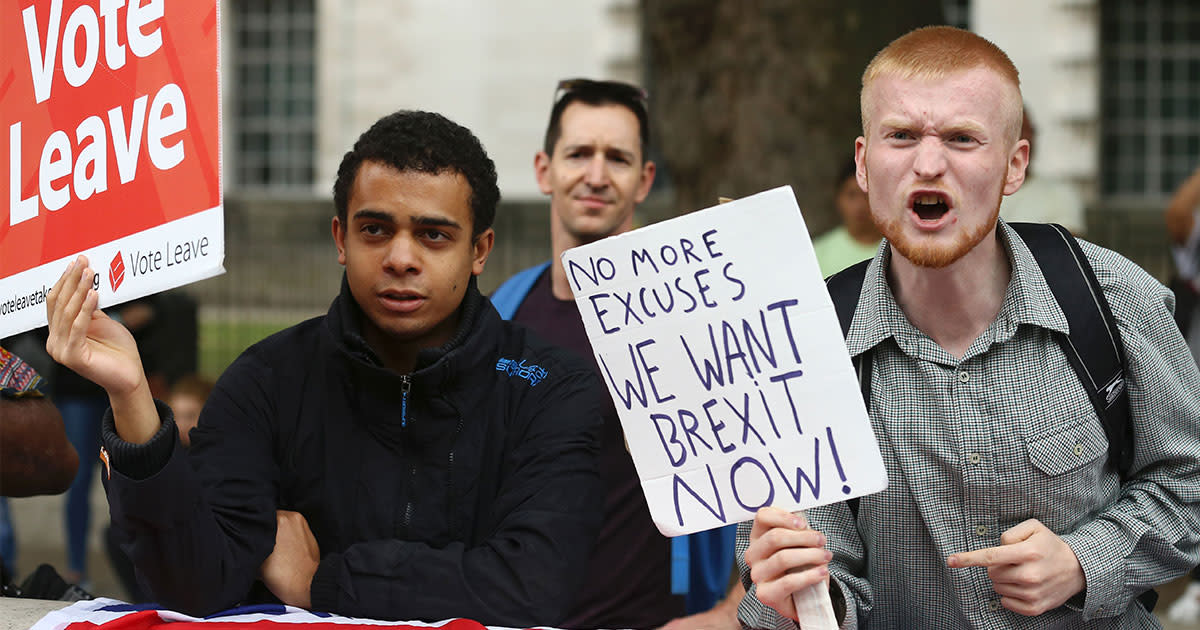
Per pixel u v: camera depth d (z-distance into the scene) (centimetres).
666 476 224
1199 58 1848
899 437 227
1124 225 1762
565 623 310
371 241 238
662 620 317
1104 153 1859
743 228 219
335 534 245
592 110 364
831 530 233
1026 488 221
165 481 219
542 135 1911
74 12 244
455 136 243
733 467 221
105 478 224
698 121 722
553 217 369
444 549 237
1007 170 217
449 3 1930
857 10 700
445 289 239
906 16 706
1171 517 224
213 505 236
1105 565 216
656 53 742
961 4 1862
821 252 527
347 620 228
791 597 216
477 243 251
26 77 252
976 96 209
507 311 364
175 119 226
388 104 1959
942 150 209
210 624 223
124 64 235
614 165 362
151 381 680
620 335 226
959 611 229
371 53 1961
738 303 220
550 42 1903
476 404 246
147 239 230
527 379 250
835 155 703
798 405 218
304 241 1878
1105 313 222
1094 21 1808
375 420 244
